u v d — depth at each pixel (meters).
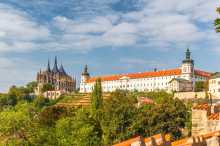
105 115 91.94
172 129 83.12
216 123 33.09
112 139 84.75
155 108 90.00
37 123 82.06
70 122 77.38
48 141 73.38
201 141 25.78
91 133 76.62
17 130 78.56
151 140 24.33
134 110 92.38
